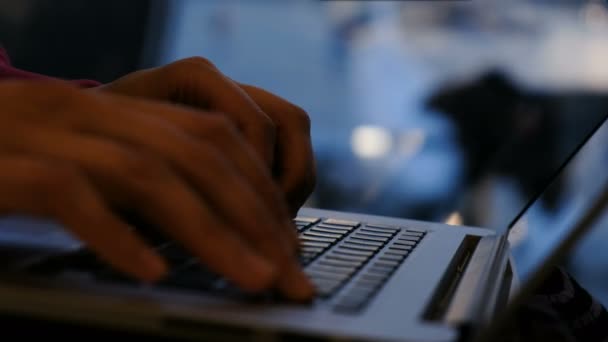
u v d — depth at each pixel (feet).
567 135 9.48
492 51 11.14
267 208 1.70
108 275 1.48
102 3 10.17
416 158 10.48
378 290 1.56
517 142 9.50
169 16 11.04
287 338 1.24
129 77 2.63
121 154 1.46
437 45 11.84
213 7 12.07
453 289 1.75
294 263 1.47
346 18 12.83
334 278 1.64
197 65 2.47
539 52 10.88
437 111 10.53
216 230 1.43
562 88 10.17
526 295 1.34
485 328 1.39
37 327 1.30
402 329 1.27
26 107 1.52
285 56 12.89
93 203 1.38
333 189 10.91
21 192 1.37
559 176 2.26
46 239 1.79
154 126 1.55
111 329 1.28
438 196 9.94
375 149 11.00
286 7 12.89
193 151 1.54
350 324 1.28
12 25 9.98
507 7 11.59
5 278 1.41
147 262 1.38
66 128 1.52
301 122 2.55
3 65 3.20
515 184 9.18
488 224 9.18
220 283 1.49
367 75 12.21
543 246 1.99
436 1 12.00
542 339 1.70
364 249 2.04
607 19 11.08
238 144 1.70
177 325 1.26
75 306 1.30
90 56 10.30
